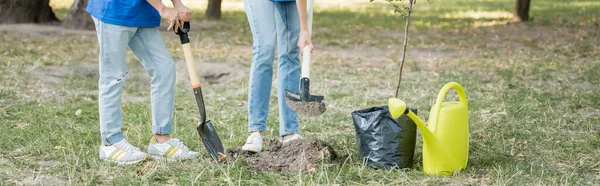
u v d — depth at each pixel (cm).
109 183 405
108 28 424
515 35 1299
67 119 570
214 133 444
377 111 427
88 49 1016
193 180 405
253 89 465
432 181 405
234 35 1266
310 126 552
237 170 416
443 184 402
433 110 413
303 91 411
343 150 476
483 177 417
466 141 424
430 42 1184
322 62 920
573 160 459
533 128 546
